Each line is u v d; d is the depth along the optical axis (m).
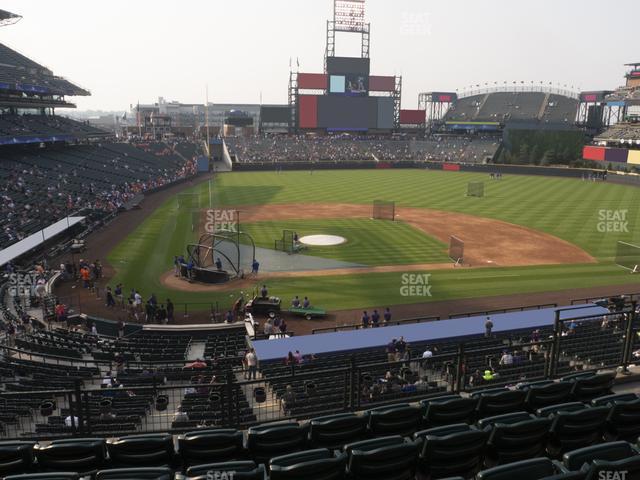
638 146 96.94
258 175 104.06
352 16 136.38
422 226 55.56
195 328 28.72
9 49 81.12
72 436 10.02
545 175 101.06
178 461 7.93
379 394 12.95
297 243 47.56
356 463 6.57
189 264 37.88
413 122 145.88
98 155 85.50
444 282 37.28
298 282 37.56
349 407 10.83
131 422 14.02
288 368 18.58
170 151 108.56
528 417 7.91
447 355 11.30
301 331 29.11
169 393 17.80
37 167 66.69
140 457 7.65
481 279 37.84
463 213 62.53
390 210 60.00
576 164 102.00
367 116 137.62
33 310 31.09
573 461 6.21
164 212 62.62
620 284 36.50
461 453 7.05
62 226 44.91
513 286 36.28
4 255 36.06
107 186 69.88
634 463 5.60
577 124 132.50
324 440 8.16
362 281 37.62
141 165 89.75
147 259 42.94
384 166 118.00
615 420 8.02
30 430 14.20
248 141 127.25
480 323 25.86
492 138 128.75
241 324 29.50
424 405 8.98
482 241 48.81
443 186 87.44
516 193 78.19
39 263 39.62
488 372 14.82
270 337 25.80
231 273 39.31
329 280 37.91
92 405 15.53
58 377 18.92
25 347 23.59
